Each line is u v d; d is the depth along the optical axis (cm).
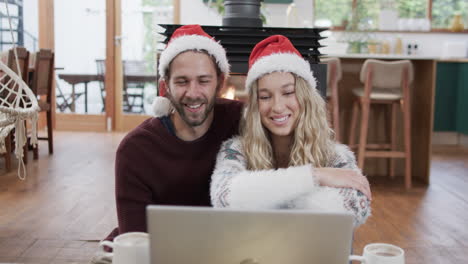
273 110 144
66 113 700
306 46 242
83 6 689
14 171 437
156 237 82
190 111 141
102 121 701
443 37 687
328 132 151
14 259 243
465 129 617
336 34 684
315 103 148
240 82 242
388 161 455
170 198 156
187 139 153
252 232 82
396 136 442
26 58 443
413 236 290
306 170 124
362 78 400
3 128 244
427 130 425
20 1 687
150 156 151
